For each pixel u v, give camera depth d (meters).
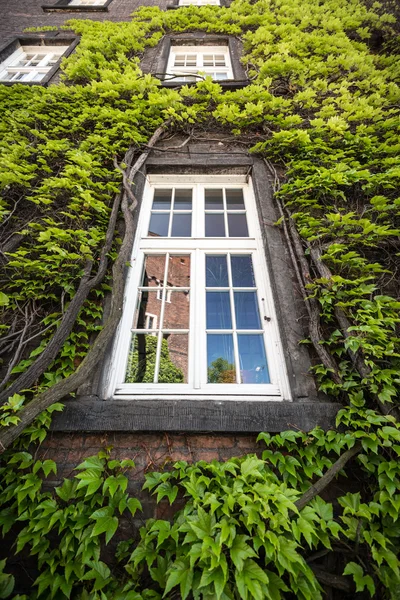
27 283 1.94
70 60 4.13
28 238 2.24
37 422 1.44
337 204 2.36
